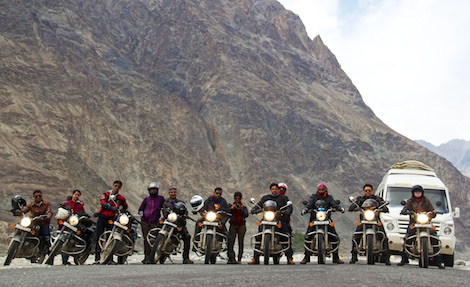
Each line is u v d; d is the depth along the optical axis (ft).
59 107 335.06
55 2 455.63
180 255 90.89
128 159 355.36
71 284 23.12
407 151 593.83
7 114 301.84
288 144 490.90
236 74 527.40
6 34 367.25
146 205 52.80
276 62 616.80
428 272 36.58
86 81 380.78
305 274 29.55
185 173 378.73
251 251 146.82
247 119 479.41
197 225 52.47
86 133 338.95
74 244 47.73
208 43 548.72
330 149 513.04
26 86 333.01
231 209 56.34
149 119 397.80
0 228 198.08
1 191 245.45
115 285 22.54
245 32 633.20
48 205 49.42
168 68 526.98
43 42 380.17
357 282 24.47
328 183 480.64
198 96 501.97
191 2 597.11
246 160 440.04
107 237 49.78
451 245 66.64
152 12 579.07
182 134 415.64
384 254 54.29
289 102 541.75
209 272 31.65
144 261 50.72
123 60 476.13
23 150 286.25
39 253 49.42
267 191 420.77
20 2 401.08
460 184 588.50
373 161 536.83
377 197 52.29
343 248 375.25
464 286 24.93
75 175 292.20
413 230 49.55
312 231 51.08
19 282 24.26
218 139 454.81
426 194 71.46
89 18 500.74
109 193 49.60
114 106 385.50
